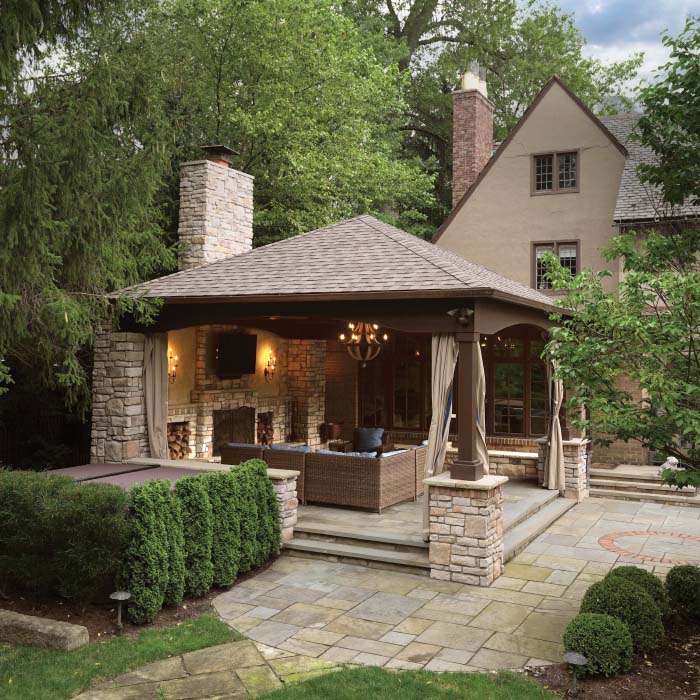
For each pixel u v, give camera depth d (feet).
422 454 41.83
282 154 64.18
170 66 59.57
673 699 19.10
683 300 20.59
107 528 23.91
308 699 19.06
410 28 100.73
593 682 20.26
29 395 47.26
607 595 22.61
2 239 26.37
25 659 21.63
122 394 38.96
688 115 25.25
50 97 28.53
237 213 49.32
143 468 36.96
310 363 57.47
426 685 20.02
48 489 25.43
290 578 30.17
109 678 20.53
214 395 48.47
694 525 40.78
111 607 25.98
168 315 38.55
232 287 35.73
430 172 102.17
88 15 29.76
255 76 65.36
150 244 42.57
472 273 35.35
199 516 27.20
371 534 33.14
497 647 23.08
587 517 42.75
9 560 25.35
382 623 25.14
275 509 32.45
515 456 50.03
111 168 29.89
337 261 36.42
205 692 19.71
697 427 18.93
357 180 67.92
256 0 61.87
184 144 61.05
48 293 29.66
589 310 22.29
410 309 31.89
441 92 101.71
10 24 24.89
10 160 26.96
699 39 24.43
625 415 21.08
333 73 65.26
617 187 60.49
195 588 27.17
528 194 63.87
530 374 57.93
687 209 47.37
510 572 31.50
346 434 63.31
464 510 29.84
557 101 63.05
